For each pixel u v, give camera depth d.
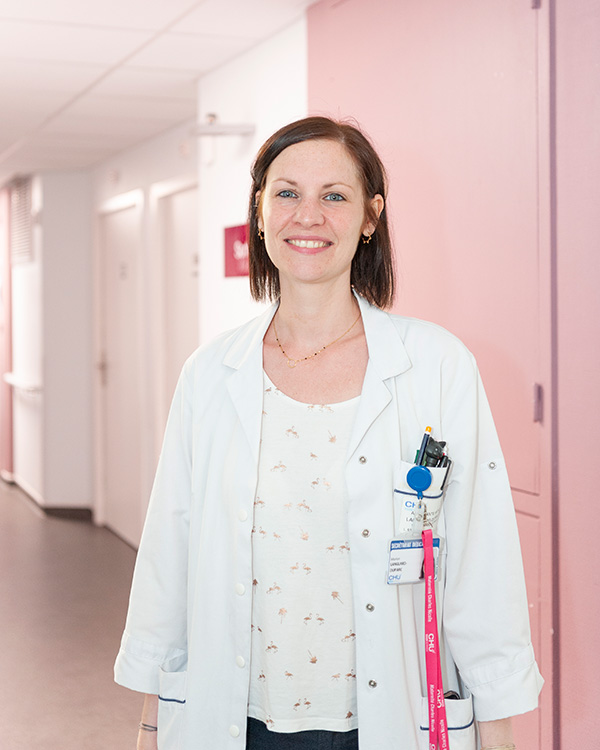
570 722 2.26
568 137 2.17
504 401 2.44
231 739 1.40
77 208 7.20
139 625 1.53
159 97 4.64
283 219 1.38
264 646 1.38
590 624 2.18
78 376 7.29
